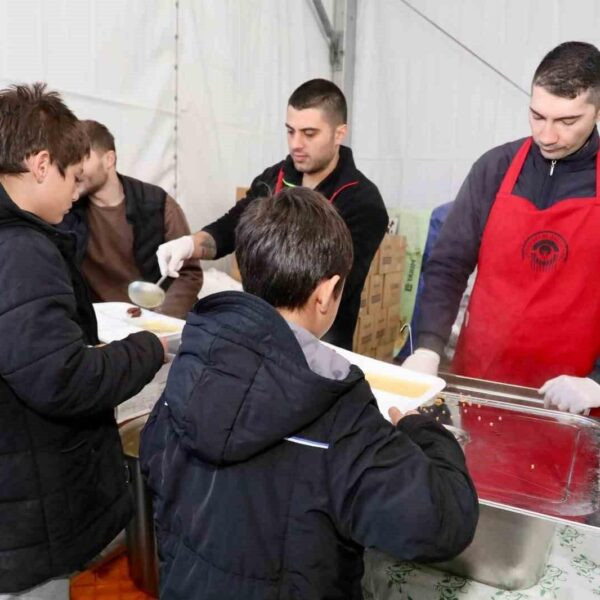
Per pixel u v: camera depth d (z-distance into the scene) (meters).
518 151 1.50
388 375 1.21
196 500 0.69
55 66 1.93
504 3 2.80
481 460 1.02
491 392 1.28
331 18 3.21
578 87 1.24
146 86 2.25
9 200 0.86
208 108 2.56
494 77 2.90
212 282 2.44
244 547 0.64
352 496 0.61
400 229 3.06
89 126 1.82
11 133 0.87
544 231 1.43
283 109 3.03
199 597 0.68
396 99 3.18
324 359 0.67
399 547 0.60
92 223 1.95
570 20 2.67
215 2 2.49
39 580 0.95
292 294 0.70
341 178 1.69
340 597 0.67
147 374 1.03
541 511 0.86
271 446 0.64
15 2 1.79
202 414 0.63
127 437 1.18
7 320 0.83
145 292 1.65
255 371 0.62
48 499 0.94
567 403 1.20
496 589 0.94
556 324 1.47
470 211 1.56
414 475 0.61
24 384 0.85
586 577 0.97
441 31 2.99
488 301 1.54
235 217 1.89
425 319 1.57
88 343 1.11
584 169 1.40
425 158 3.17
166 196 2.06
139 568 1.15
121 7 2.10
